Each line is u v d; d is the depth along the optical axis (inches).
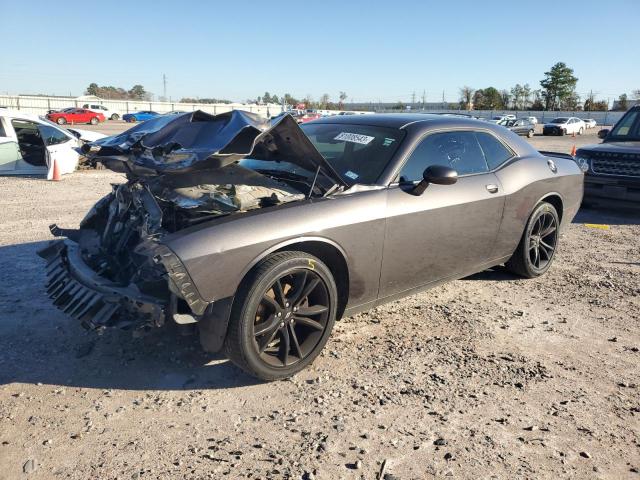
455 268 172.6
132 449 104.0
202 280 114.3
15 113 453.1
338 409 119.0
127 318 118.6
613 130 389.7
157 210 130.3
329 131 178.4
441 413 118.6
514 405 122.8
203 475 96.8
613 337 161.2
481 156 182.2
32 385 126.1
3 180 443.2
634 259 244.2
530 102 3358.8
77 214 314.3
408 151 156.0
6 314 163.5
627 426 116.2
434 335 158.9
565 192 214.7
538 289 201.6
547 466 102.1
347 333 158.2
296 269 126.7
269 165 161.3
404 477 97.7
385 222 143.3
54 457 101.0
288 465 100.0
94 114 1806.1
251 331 122.0
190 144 130.9
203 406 119.5
